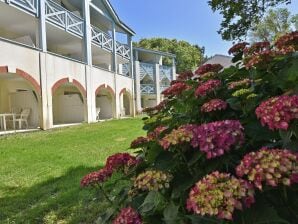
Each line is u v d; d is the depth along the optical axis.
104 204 3.24
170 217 1.25
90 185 1.87
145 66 23.05
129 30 18.81
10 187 4.05
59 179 4.40
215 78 2.17
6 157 5.86
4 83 11.82
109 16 16.44
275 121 1.10
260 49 2.10
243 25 4.15
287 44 1.83
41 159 5.71
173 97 2.53
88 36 13.84
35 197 3.66
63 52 16.45
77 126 11.45
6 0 8.96
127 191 1.78
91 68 13.94
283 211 1.11
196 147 1.25
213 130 1.21
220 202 0.94
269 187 1.04
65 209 3.23
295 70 1.57
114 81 16.64
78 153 6.23
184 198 1.28
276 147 1.28
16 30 12.54
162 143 1.27
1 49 8.48
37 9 10.27
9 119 11.11
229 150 1.20
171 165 1.31
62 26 11.84
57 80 11.15
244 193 0.95
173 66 25.50
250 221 1.04
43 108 10.25
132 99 19.27
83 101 13.48
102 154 6.09
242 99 1.67
